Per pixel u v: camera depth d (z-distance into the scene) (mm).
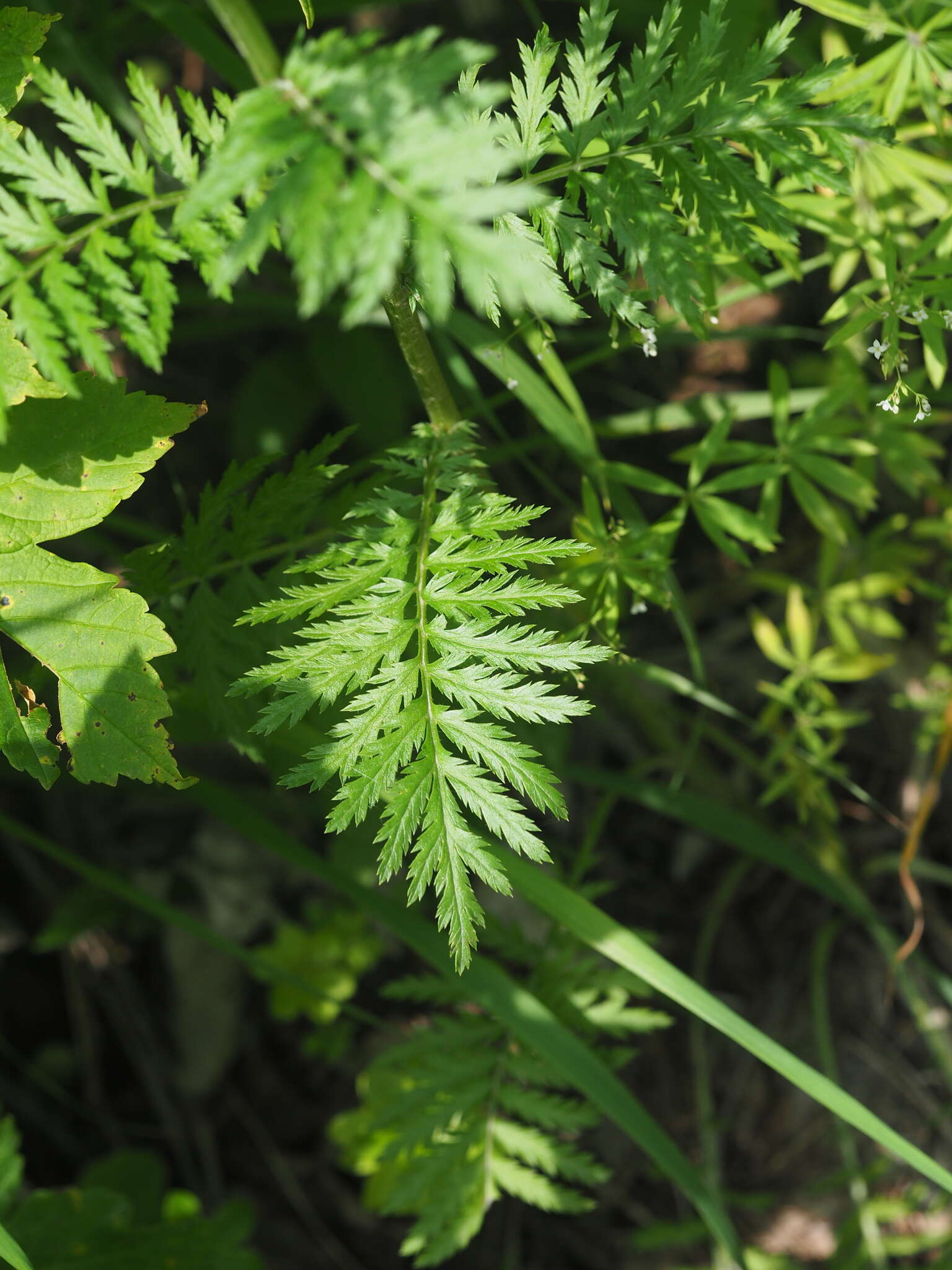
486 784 1062
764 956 3016
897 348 1303
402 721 1093
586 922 1619
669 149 1099
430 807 1061
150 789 1928
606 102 1162
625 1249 2863
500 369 1683
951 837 2930
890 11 1519
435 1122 1766
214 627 1492
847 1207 2797
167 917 1930
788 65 1914
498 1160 1757
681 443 3119
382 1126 1798
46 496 1191
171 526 2984
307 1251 2932
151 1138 3004
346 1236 2959
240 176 660
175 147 953
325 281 638
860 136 1063
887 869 2961
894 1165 2822
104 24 2188
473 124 1125
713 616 3076
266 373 2881
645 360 3145
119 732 1201
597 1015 1885
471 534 1212
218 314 2689
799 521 2980
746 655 3016
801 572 2975
